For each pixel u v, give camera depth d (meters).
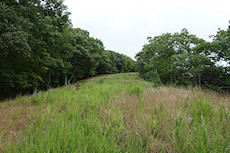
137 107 3.17
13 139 2.04
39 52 11.29
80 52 22.16
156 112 2.40
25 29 7.47
